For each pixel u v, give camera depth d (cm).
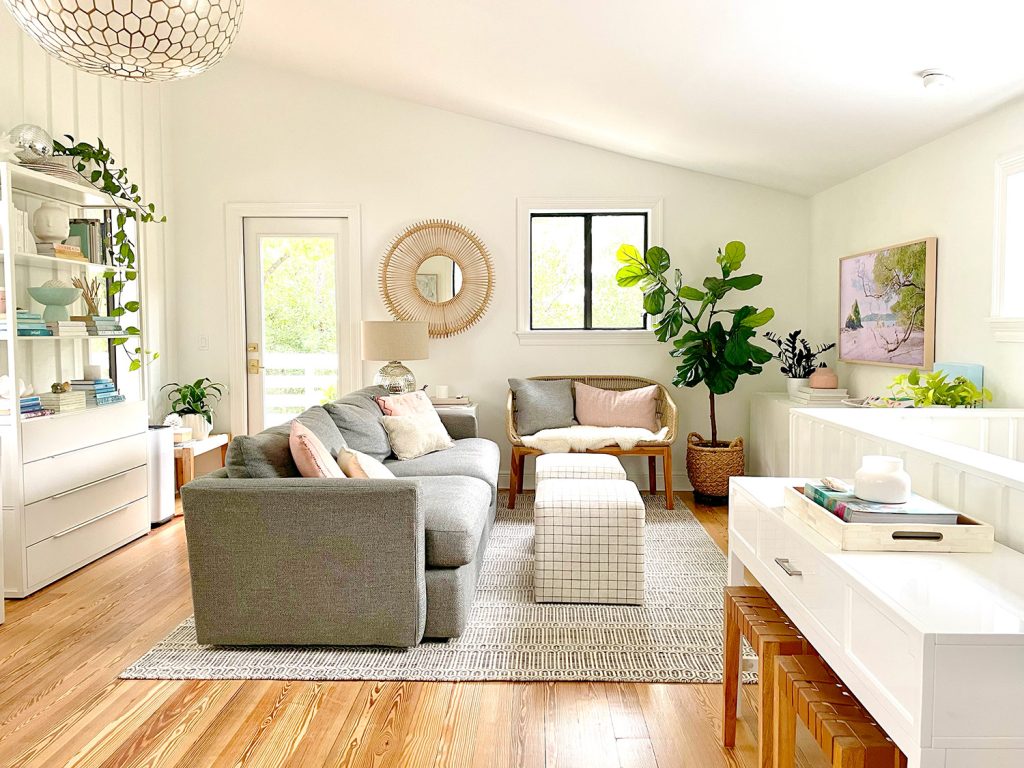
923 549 154
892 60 278
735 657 207
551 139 532
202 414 516
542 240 554
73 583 348
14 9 162
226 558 267
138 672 255
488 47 375
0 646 279
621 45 328
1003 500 165
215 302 541
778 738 164
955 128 338
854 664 137
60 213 372
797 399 474
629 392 517
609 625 296
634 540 315
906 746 117
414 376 533
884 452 227
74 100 429
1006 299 308
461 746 210
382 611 266
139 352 446
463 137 533
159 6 160
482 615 306
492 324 543
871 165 421
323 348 548
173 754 205
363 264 539
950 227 347
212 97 532
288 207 535
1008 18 231
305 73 524
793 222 532
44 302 370
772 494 206
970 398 306
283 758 204
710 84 349
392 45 411
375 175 534
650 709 231
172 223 536
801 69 306
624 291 555
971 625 114
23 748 209
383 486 263
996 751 112
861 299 438
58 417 350
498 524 448
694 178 532
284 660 265
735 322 493
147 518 429
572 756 205
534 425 505
